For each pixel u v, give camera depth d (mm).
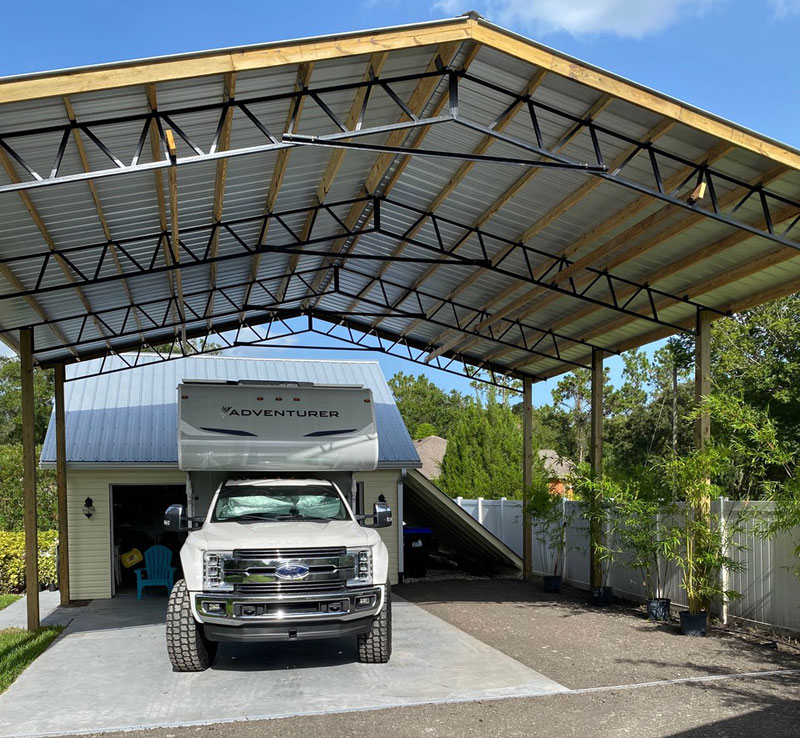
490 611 11797
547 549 16344
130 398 16406
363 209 10703
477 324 14750
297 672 7789
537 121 7934
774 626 9734
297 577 7492
